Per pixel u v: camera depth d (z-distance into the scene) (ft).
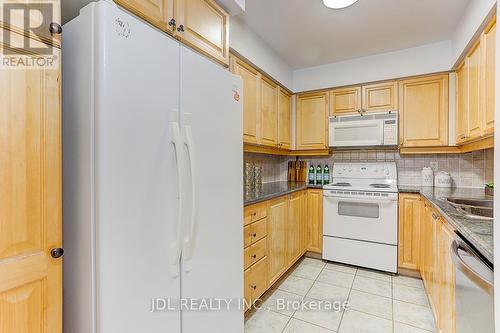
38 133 2.40
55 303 2.54
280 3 6.29
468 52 6.77
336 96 10.18
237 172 4.66
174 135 3.28
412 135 8.98
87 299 2.65
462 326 3.55
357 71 9.55
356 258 9.24
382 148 10.15
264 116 8.63
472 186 8.89
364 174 10.41
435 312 5.86
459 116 7.92
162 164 3.16
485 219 4.21
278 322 6.23
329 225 9.71
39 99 2.41
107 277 2.59
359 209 9.19
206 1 4.78
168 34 3.98
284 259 8.23
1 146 2.17
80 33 2.73
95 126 2.59
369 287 7.89
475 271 2.88
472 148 7.21
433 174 9.42
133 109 2.85
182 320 3.47
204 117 3.87
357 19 7.00
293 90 10.71
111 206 2.63
